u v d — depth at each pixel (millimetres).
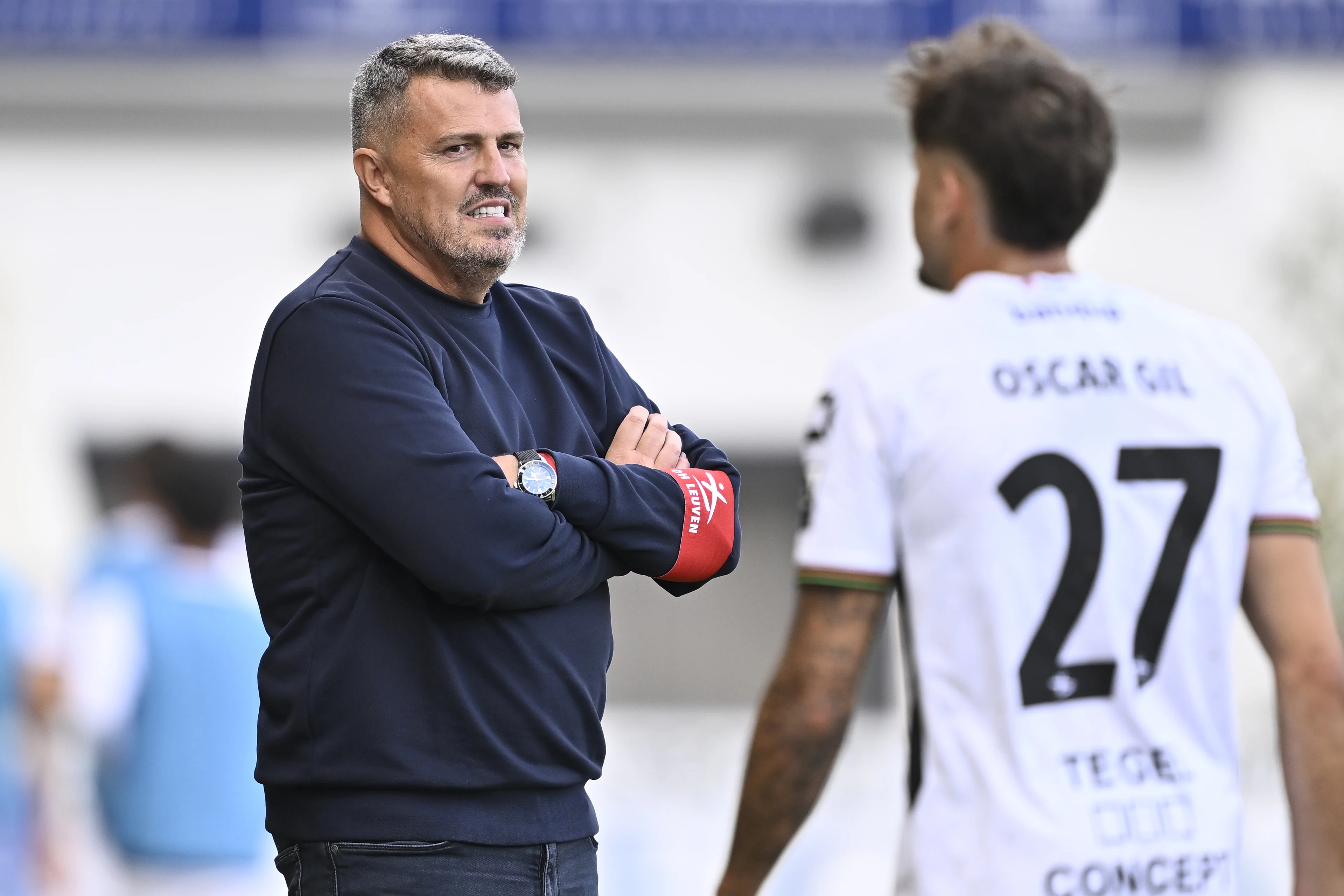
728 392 36094
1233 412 8281
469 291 8758
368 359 8047
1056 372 8078
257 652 16125
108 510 35531
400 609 8062
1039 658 7863
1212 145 35781
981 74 8383
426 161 8438
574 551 8172
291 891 8227
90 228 35812
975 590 7898
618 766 31109
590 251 35844
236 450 35812
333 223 36062
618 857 24766
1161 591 8008
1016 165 8266
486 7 35094
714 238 36094
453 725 8016
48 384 29828
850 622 8109
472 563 7812
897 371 8117
